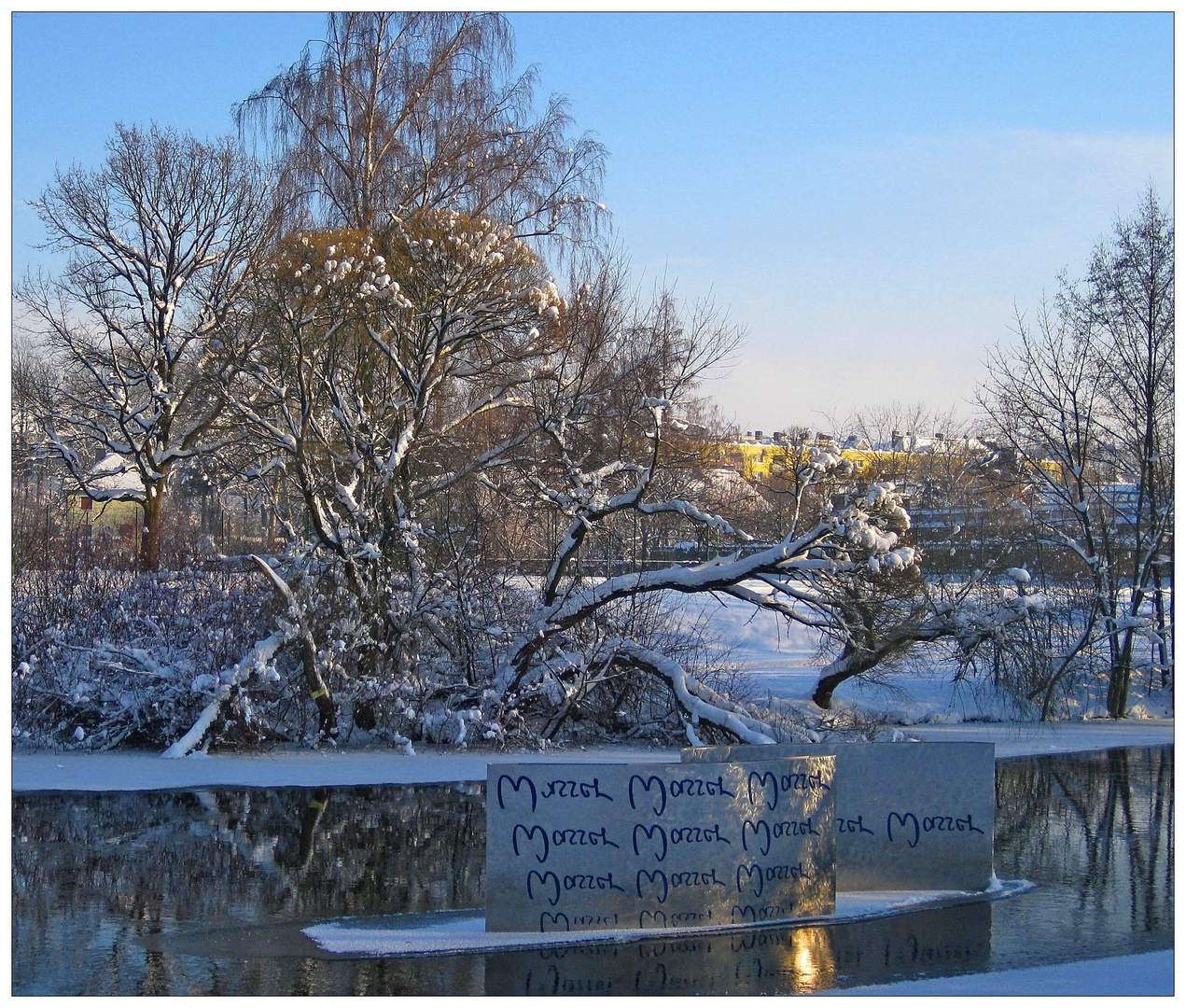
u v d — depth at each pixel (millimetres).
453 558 17938
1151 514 23891
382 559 17281
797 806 8188
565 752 16984
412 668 17672
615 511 17859
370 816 12195
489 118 23891
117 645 17125
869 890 8883
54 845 10750
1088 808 13188
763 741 16484
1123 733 20578
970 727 20734
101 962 7230
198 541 25156
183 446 31547
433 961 7195
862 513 15555
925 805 9016
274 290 16297
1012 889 9148
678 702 17547
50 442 32406
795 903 8125
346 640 17094
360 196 22219
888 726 19781
